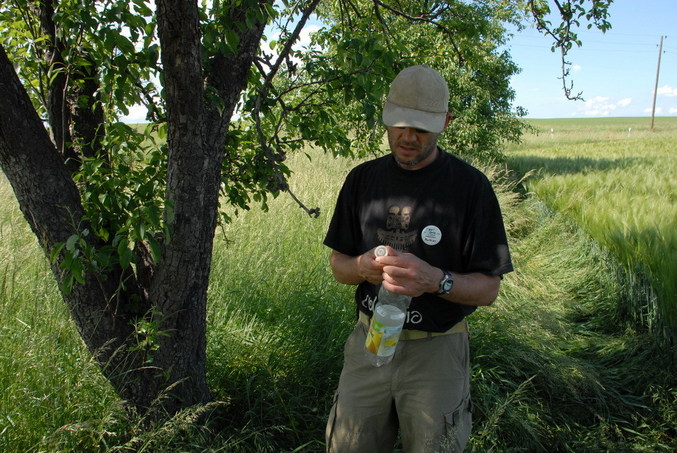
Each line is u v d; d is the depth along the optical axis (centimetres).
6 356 265
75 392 258
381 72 259
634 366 410
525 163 1830
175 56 192
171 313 239
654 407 364
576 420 349
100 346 240
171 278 232
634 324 484
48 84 237
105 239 224
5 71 197
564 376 357
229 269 429
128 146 227
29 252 366
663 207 732
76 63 224
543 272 655
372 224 198
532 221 854
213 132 227
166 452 237
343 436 204
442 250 189
